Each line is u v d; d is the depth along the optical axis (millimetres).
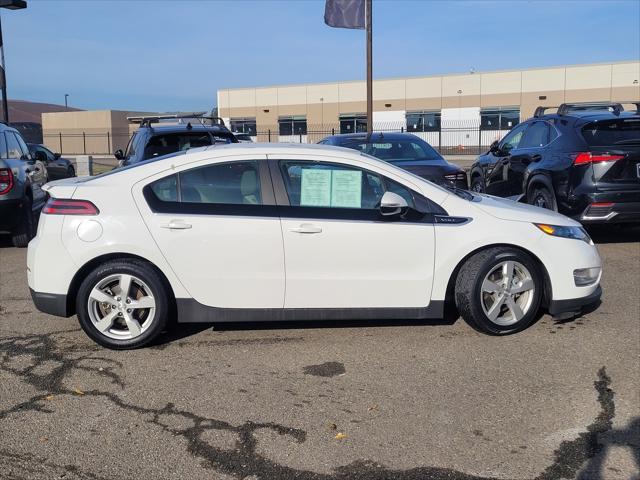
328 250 4977
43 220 5008
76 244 4891
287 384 4395
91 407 4051
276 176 5051
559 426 3789
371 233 5000
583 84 40656
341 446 3572
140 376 4535
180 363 4773
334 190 5070
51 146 56125
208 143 10172
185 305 4992
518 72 41875
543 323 5590
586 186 7914
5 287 7090
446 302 5355
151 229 4898
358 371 4605
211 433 3717
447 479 3254
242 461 3420
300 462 3410
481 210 5199
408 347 5059
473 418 3891
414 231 5039
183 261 4922
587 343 5105
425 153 10008
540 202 8914
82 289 4910
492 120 42906
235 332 5441
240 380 4465
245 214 4965
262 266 4961
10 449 3545
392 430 3748
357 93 45875
